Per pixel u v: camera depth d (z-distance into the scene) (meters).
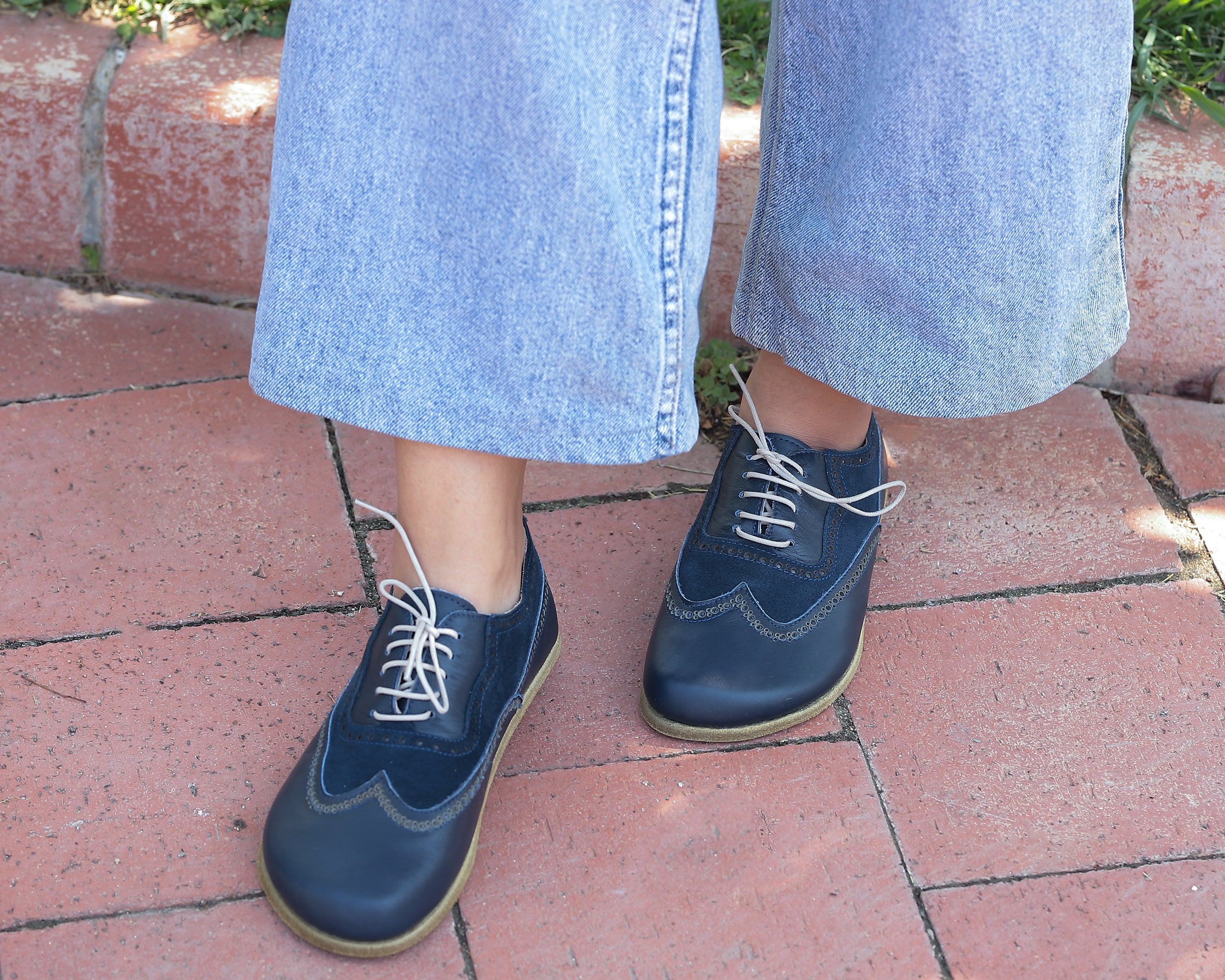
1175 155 1.74
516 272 0.93
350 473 1.64
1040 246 1.13
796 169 1.18
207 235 1.87
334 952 1.08
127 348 1.81
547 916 1.14
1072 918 1.15
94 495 1.57
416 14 0.88
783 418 1.37
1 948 1.09
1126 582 1.50
